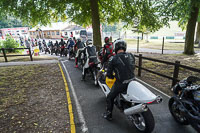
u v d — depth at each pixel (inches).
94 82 258.4
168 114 153.6
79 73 315.9
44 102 182.9
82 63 305.4
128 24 521.7
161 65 358.6
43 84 245.1
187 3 390.3
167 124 137.6
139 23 495.2
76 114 157.3
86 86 239.0
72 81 264.2
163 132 127.3
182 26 560.1
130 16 476.4
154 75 285.4
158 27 466.3
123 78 119.6
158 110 161.2
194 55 487.8
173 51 662.5
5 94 205.6
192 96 117.5
